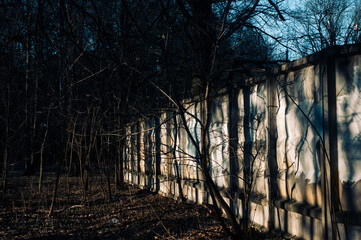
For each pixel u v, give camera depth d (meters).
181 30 6.30
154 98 8.30
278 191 5.24
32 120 14.35
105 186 12.59
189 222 6.54
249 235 5.22
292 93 4.93
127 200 9.80
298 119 4.79
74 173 18.64
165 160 10.12
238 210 6.41
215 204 5.18
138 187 13.09
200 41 6.57
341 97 4.16
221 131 6.96
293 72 4.92
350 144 4.06
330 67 4.20
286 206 4.83
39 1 5.70
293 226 4.86
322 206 4.13
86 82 8.60
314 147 4.47
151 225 6.56
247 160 6.11
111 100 8.69
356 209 3.97
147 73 7.30
